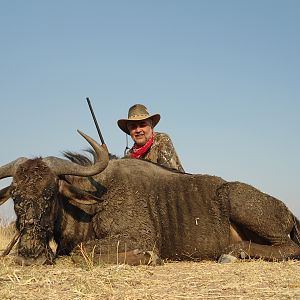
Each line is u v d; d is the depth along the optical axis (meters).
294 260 3.43
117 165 3.68
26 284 2.38
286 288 2.29
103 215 3.46
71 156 3.76
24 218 3.05
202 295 2.15
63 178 3.40
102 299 2.10
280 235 3.60
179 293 2.19
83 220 3.52
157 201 3.59
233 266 3.07
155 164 3.82
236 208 3.58
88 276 2.53
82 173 3.32
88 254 3.16
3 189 3.31
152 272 2.74
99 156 3.32
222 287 2.31
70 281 2.45
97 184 3.55
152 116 4.38
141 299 2.07
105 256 3.16
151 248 3.42
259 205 3.61
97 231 3.47
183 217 3.57
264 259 3.47
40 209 3.09
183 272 2.77
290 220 3.70
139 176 3.64
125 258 3.16
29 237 3.05
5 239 4.85
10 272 2.66
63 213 3.47
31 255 3.05
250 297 2.12
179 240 3.55
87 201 3.37
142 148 4.31
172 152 4.29
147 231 3.46
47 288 2.30
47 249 3.13
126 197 3.53
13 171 3.29
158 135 4.36
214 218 3.59
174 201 3.60
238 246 3.49
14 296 2.15
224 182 3.69
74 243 3.50
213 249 3.56
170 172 3.78
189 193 3.63
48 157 3.35
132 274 2.64
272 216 3.62
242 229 3.68
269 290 2.25
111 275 2.56
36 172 3.17
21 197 3.09
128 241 3.30
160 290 2.26
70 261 3.24
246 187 3.67
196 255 3.55
